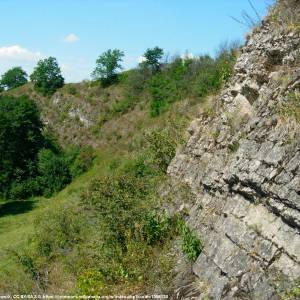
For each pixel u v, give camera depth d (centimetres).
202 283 739
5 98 5859
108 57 7250
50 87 7606
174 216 1041
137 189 1337
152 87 5672
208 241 803
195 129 1285
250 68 975
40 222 2075
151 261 940
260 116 786
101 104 6688
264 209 658
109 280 960
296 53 797
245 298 610
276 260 592
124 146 5306
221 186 858
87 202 1355
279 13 932
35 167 5406
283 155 635
